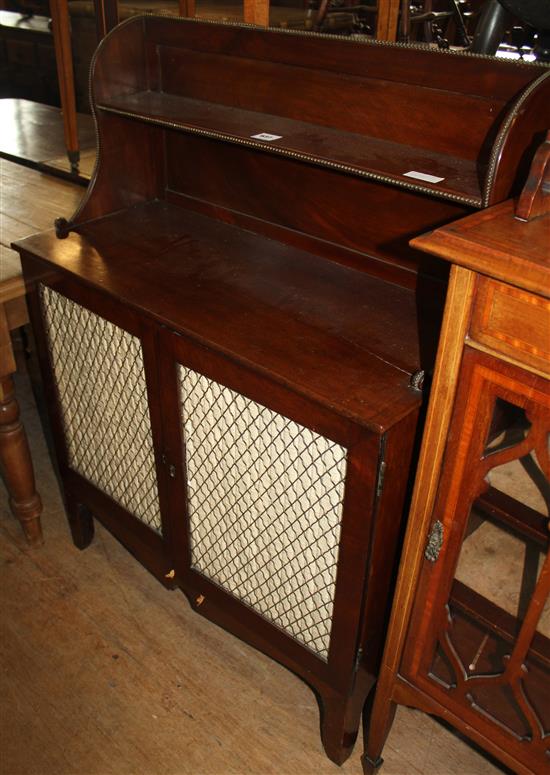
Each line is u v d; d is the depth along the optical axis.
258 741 1.48
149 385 1.35
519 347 0.85
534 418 0.90
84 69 3.04
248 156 1.45
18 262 1.63
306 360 1.13
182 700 1.55
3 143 2.38
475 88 1.10
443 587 1.12
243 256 1.44
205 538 1.46
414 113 1.18
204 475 1.36
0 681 1.58
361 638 1.26
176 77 1.49
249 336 1.18
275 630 1.41
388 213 1.29
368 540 1.11
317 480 1.15
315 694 1.58
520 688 1.10
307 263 1.41
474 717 1.19
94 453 1.64
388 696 1.31
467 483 1.01
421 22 1.99
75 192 2.07
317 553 1.22
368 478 1.06
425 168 1.11
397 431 1.04
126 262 1.41
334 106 1.27
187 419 1.33
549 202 0.89
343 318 1.24
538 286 0.77
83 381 1.54
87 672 1.60
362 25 2.50
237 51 1.36
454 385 0.95
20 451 1.74
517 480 1.07
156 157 1.61
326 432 1.08
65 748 1.46
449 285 0.88
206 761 1.44
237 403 1.21
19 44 3.90
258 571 1.37
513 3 1.05
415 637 1.21
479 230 0.85
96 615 1.73
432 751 1.47
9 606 1.74
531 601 1.01
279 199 1.45
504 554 1.13
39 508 1.85
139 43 1.48
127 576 1.83
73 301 1.42
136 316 1.29
